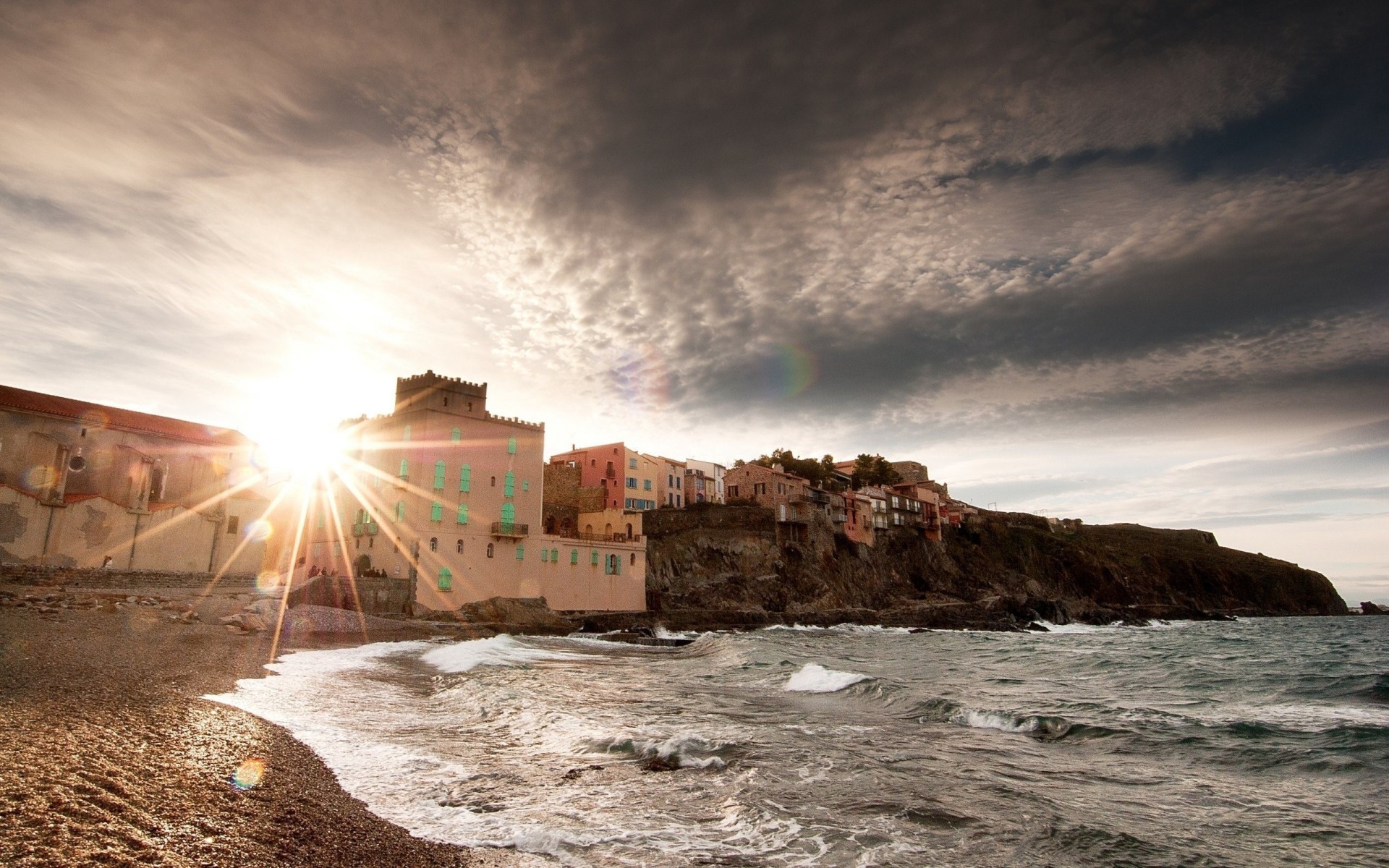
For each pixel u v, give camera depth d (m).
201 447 59.84
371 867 9.95
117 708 16.94
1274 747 20.94
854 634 92.12
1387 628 128.62
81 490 53.00
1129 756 20.02
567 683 32.22
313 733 18.30
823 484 138.62
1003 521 163.00
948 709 25.58
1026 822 13.71
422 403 67.88
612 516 92.69
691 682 34.25
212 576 56.94
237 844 9.81
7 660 22.53
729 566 102.31
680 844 12.04
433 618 60.88
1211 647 74.06
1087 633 112.88
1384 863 12.40
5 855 8.16
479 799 13.89
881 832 12.99
